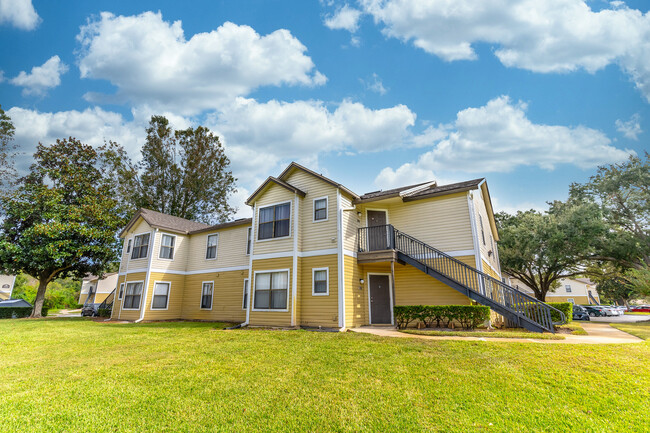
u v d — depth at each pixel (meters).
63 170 21.06
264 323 12.56
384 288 13.24
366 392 4.83
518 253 25.14
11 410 4.34
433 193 13.06
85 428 3.84
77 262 20.52
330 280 11.83
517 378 5.22
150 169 31.84
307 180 13.61
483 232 14.30
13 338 10.32
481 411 4.15
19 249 18.56
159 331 11.67
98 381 5.50
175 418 4.09
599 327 13.38
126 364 6.59
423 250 12.80
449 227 12.64
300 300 12.29
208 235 18.53
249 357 6.98
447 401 4.46
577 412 4.10
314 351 7.37
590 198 27.56
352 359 6.58
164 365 6.45
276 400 4.62
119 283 19.45
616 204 26.05
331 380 5.39
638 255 22.94
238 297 16.05
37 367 6.55
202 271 18.08
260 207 14.23
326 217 12.66
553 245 23.28
